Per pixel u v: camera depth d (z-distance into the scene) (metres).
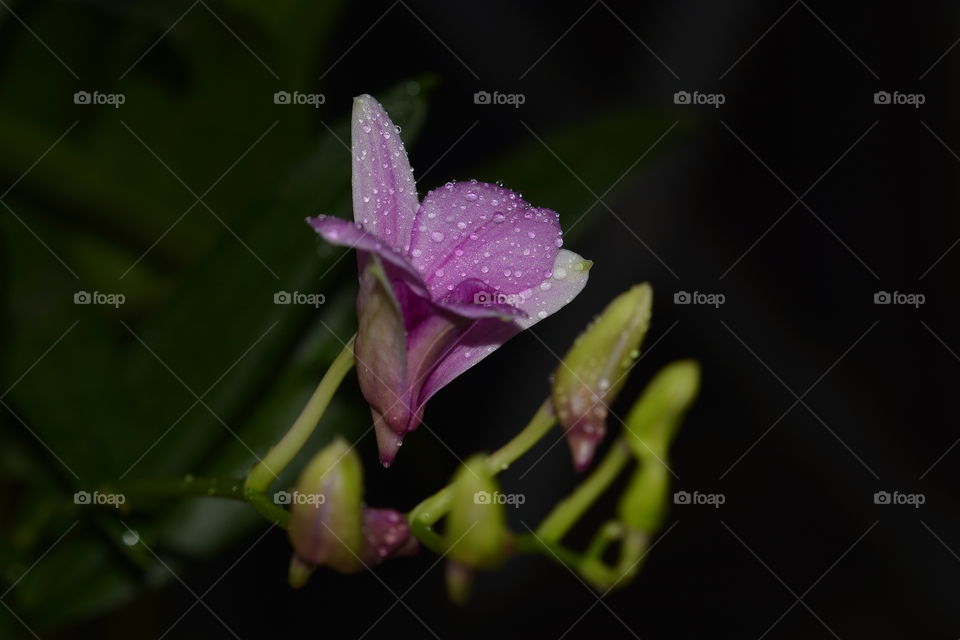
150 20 0.41
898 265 0.51
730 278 0.53
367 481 0.47
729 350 0.53
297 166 0.40
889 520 0.51
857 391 0.52
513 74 0.52
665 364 0.53
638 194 0.52
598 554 0.35
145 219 0.41
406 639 0.50
